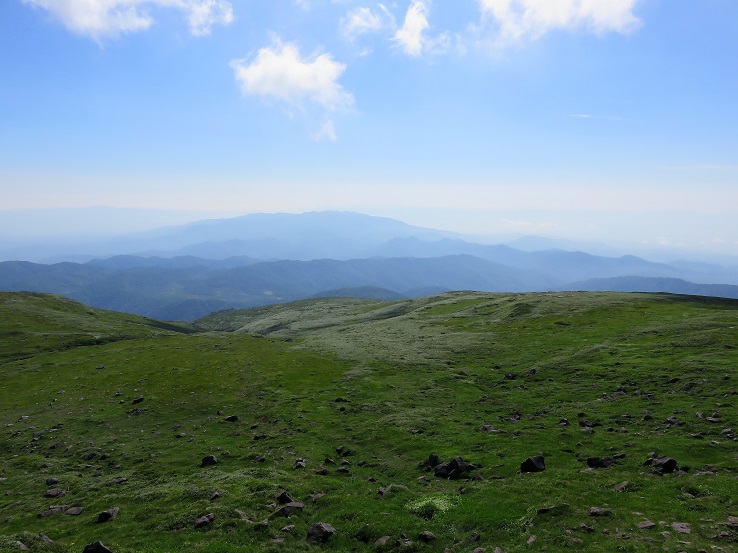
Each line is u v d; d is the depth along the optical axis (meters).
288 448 45.59
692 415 41.78
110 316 186.12
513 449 38.88
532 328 100.88
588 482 29.38
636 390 52.50
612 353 69.62
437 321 132.50
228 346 106.62
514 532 24.22
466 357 84.25
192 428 55.28
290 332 181.50
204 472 39.81
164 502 32.72
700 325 77.50
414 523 26.98
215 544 25.44
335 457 43.22
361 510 29.22
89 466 44.59
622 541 21.47
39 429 57.44
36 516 32.53
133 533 27.92
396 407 57.53
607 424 43.41
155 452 46.94
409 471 37.38
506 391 61.12
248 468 40.00
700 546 20.33
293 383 73.44
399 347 97.44
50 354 101.06
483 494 29.67
